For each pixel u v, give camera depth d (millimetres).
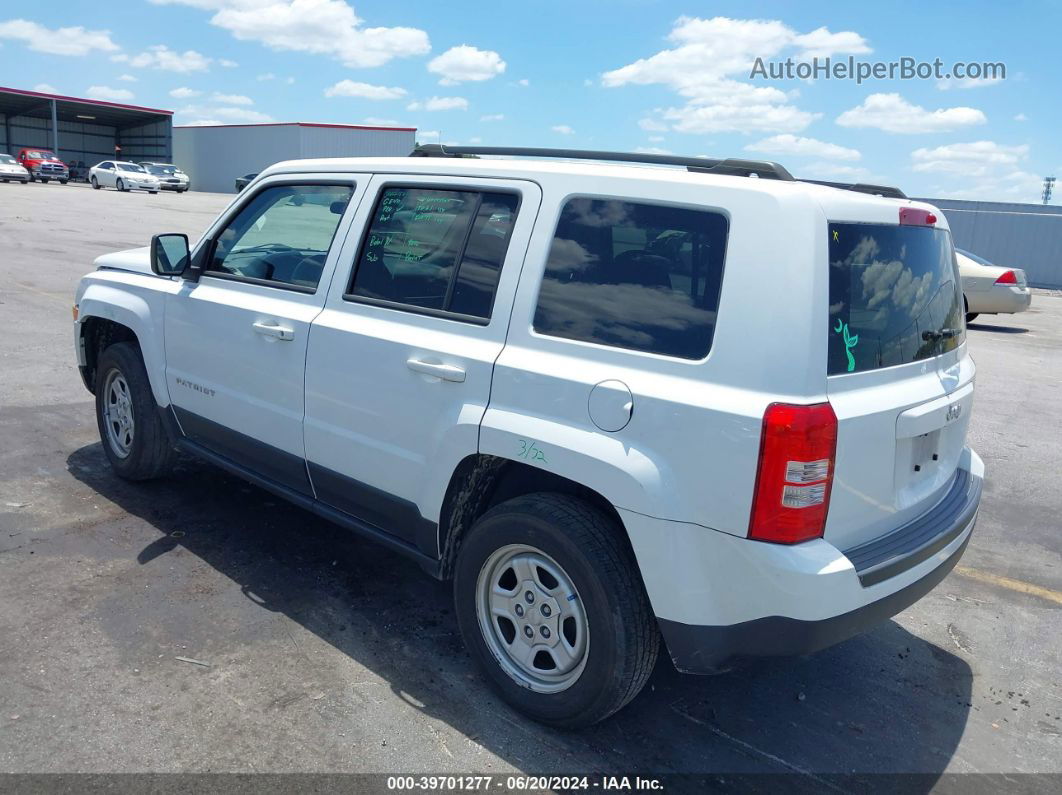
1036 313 19031
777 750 3213
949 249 3557
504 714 3285
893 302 3047
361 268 3779
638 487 2779
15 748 2889
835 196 2846
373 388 3576
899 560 2900
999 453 7324
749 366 2656
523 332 3158
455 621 3955
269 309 4051
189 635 3656
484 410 3180
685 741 3223
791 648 2695
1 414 6410
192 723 3082
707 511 2709
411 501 3529
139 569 4211
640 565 2838
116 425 5293
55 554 4301
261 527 4805
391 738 3090
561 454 2953
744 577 2691
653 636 2988
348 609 3982
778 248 2668
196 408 4578
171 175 46250
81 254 15984
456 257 3445
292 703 3240
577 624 3051
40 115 61625
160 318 4719
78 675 3312
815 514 2668
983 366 11453
